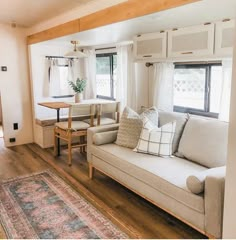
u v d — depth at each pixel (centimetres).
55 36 382
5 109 472
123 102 479
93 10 294
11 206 266
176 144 284
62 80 542
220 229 181
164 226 233
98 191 300
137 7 237
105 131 336
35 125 492
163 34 314
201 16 244
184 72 385
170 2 209
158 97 395
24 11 335
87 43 475
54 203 271
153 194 234
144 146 283
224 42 256
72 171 360
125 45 459
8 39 456
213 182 179
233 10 221
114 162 281
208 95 358
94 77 554
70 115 382
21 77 480
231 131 160
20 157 418
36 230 227
